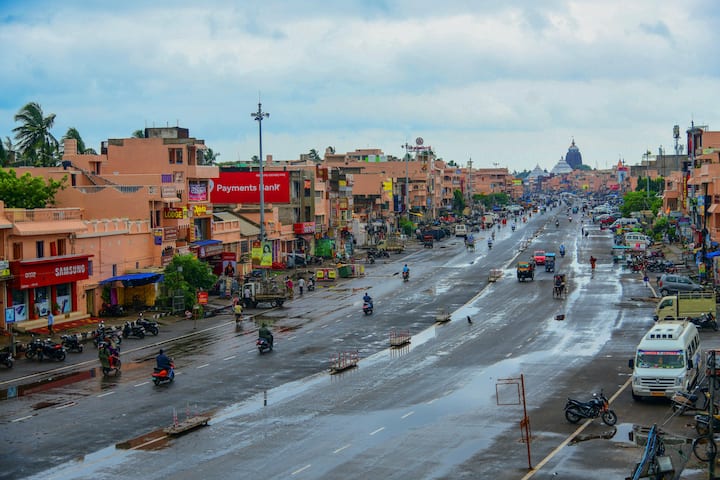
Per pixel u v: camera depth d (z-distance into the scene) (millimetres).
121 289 84375
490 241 162750
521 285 103375
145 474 36375
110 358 56562
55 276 72688
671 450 37188
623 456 37656
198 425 43781
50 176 99625
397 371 56719
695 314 70375
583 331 70500
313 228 142250
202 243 104750
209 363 60188
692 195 140875
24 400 49688
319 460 37969
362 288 104625
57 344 61750
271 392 51250
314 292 102250
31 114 124438
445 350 63812
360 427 43281
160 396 50438
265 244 104938
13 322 68500
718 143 156875
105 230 82250
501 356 60875
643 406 46281
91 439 41688
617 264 126188
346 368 57781
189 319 81875
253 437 41781
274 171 139250
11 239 70438
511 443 40031
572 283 104125
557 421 43688
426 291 100000
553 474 35469
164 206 95625
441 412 45906
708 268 103688
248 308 89562
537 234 197625
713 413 37031
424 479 35219
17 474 36531
